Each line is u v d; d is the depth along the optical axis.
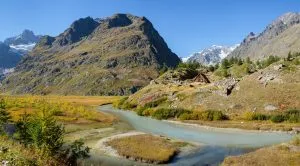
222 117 110.62
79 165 36.62
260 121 103.44
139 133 80.44
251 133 86.88
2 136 30.70
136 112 143.25
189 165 52.28
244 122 102.56
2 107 39.38
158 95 148.12
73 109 113.12
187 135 83.25
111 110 155.62
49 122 30.20
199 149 64.50
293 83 117.12
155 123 107.94
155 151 59.25
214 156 58.56
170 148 62.38
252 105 112.56
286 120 100.56
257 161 46.44
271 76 122.88
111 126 93.69
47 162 25.56
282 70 124.62
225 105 117.81
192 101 128.62
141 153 57.50
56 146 29.56
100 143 65.75
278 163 44.59
